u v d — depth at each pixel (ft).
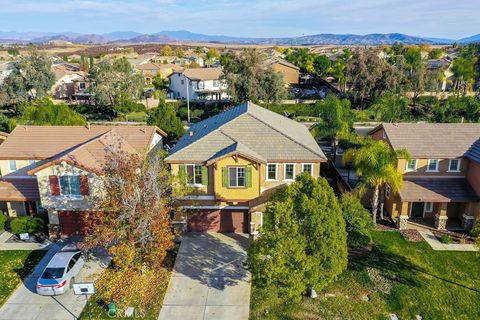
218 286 81.35
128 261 75.46
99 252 92.43
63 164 92.63
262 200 98.99
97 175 92.89
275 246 67.82
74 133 118.21
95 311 73.87
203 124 126.82
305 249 69.72
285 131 107.45
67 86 309.22
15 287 80.59
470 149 106.42
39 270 86.28
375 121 216.95
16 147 112.57
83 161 94.73
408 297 77.71
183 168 97.86
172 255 92.07
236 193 97.45
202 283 82.28
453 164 106.93
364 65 242.99
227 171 95.66
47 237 100.01
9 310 73.87
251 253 72.08
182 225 100.53
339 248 69.36
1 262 88.94
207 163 95.04
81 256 85.46
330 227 68.59
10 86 245.24
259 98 238.07
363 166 97.76
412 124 115.34
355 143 134.21
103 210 79.82
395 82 236.43
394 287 80.48
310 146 103.24
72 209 96.27
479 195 101.40
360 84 246.06
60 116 169.89
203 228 102.73
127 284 80.89
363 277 83.41
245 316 72.84
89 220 85.30
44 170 93.35
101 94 243.40
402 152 102.68
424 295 78.33
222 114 128.77
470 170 105.50
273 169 98.94
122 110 244.83
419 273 85.05
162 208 79.87
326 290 79.56
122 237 77.51
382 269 86.12
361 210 94.48
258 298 77.71
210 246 95.96
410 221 107.76
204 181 98.17
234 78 236.22
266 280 69.41
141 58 454.40
